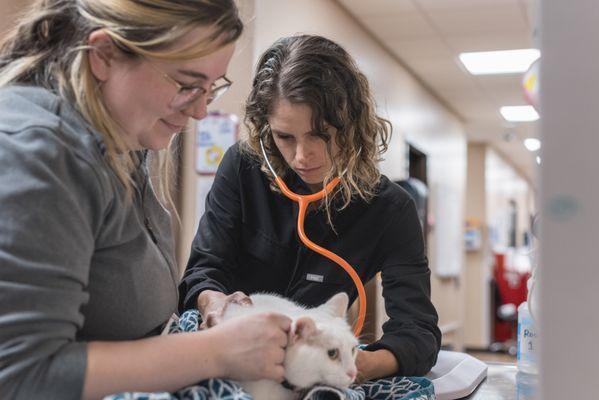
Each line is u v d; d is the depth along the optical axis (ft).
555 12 1.53
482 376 4.32
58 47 2.61
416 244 4.33
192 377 2.31
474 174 30.01
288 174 4.41
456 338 23.95
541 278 1.53
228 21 2.57
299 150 3.89
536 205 1.58
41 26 2.64
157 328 2.96
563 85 1.52
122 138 2.61
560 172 1.52
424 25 14.64
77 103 2.46
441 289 21.80
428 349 3.79
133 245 2.67
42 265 2.09
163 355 2.27
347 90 3.90
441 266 21.40
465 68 18.02
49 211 2.14
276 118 3.87
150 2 2.42
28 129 2.23
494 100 21.75
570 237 1.51
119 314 2.62
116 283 2.58
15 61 2.66
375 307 11.47
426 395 3.18
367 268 4.39
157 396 2.08
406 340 3.71
